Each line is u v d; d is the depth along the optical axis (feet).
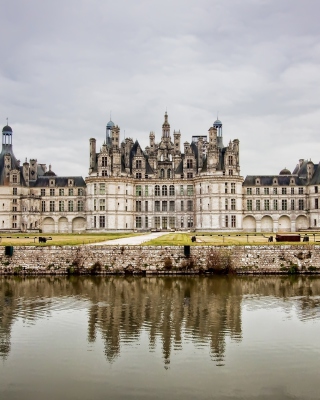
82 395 93.20
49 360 110.01
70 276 223.10
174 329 132.87
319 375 101.81
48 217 547.90
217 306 159.43
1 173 533.14
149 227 529.04
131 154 546.26
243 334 128.16
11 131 545.85
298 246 229.04
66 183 551.18
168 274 224.94
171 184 533.55
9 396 92.94
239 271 226.38
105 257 228.43
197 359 110.11
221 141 556.10
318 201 526.57
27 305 161.48
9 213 526.98
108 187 500.74
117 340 123.34
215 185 497.46
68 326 135.74
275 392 94.38
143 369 104.58
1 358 111.55
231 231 495.41
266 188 544.21
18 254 230.48
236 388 95.91
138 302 165.58
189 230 521.24
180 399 91.71
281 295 177.37
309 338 124.77
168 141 558.97
